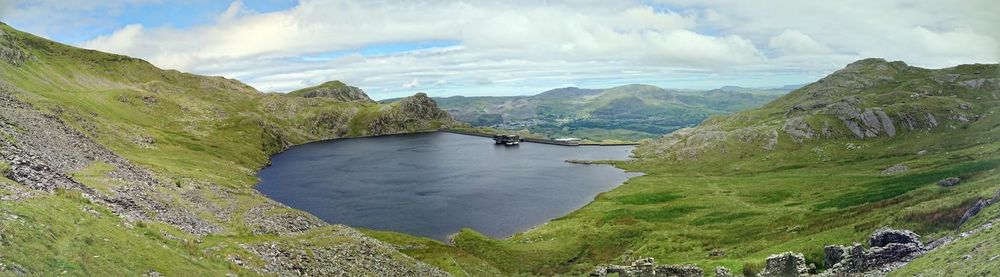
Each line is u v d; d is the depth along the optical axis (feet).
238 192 390.83
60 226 113.91
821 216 340.59
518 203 555.69
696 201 506.48
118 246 119.44
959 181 330.95
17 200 118.01
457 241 378.94
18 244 96.07
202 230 211.82
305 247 200.64
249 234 240.73
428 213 503.20
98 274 102.83
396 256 239.91
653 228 393.50
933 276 133.80
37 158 213.05
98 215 139.23
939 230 205.16
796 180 587.68
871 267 176.65
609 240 368.89
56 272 95.30
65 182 174.70
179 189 317.63
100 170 271.28
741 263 238.89
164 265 122.21
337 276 180.55
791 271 197.36
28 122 326.44
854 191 443.32
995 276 107.55
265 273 152.46
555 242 368.48
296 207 526.16
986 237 140.15
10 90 532.32
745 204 476.95
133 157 476.54
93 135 556.51
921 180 428.56
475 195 599.57
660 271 223.51
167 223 194.08
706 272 236.43
